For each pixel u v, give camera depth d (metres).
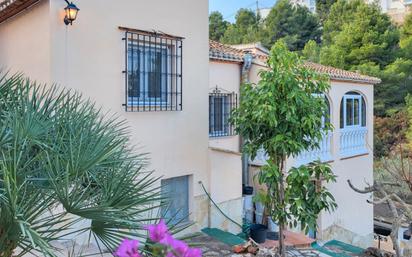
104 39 7.38
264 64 11.14
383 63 28.72
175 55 8.58
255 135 7.66
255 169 11.34
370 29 29.41
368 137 14.63
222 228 9.51
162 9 8.27
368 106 14.56
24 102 4.10
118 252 2.04
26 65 7.64
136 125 7.85
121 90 7.64
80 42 7.06
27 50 7.60
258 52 13.01
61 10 6.89
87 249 5.83
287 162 10.62
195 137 9.00
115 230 3.20
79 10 7.00
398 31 29.61
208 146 9.30
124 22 7.66
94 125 4.54
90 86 7.18
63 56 6.88
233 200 9.85
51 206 3.33
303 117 7.22
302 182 7.32
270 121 7.05
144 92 8.09
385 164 11.57
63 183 2.97
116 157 4.00
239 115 7.86
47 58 6.90
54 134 3.87
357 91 13.88
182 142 8.73
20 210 2.82
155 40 8.20
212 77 10.76
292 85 7.17
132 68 7.88
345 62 29.61
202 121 9.16
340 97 12.88
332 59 30.05
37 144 3.53
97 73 7.29
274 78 7.24
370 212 14.95
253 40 40.03
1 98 4.11
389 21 30.61
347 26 30.61
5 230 2.90
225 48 12.30
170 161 8.46
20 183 3.09
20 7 7.50
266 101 7.16
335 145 12.70
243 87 8.01
